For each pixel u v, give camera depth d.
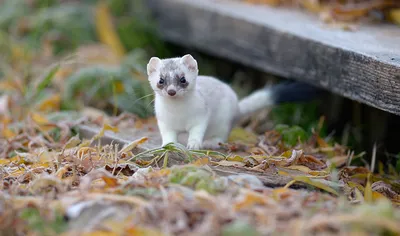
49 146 6.90
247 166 5.71
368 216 3.89
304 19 8.34
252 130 8.10
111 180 4.89
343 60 6.78
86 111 8.05
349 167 6.12
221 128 6.71
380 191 5.46
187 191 4.54
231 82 10.09
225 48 9.02
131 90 8.41
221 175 5.26
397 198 5.40
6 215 4.32
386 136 7.45
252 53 8.45
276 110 8.55
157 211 4.22
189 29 9.84
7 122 7.84
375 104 6.35
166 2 10.34
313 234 3.94
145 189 4.64
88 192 4.68
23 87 8.69
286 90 7.67
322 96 8.21
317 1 8.70
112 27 10.54
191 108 6.22
